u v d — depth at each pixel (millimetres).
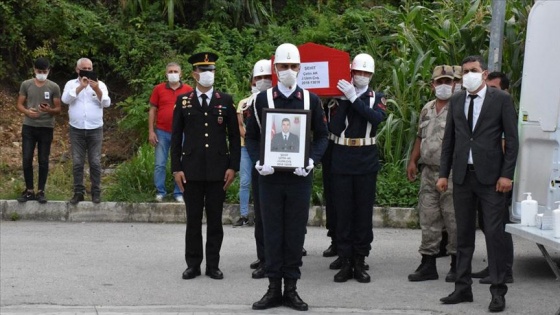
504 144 7562
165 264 9227
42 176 11508
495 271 7488
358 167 8445
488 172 7434
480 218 8438
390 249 10164
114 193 11844
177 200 11781
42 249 9812
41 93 11414
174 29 15125
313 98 7590
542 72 8578
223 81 13680
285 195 7457
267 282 8531
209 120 8523
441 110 8578
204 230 11203
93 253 9672
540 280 8680
